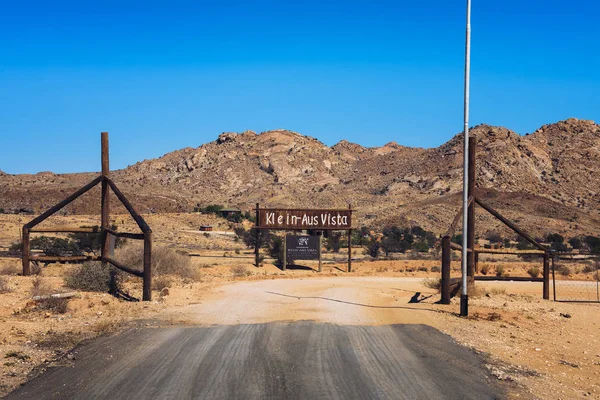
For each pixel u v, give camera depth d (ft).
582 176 563.07
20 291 59.31
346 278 110.32
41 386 29.45
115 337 41.63
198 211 429.38
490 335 47.83
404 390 29.66
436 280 90.38
